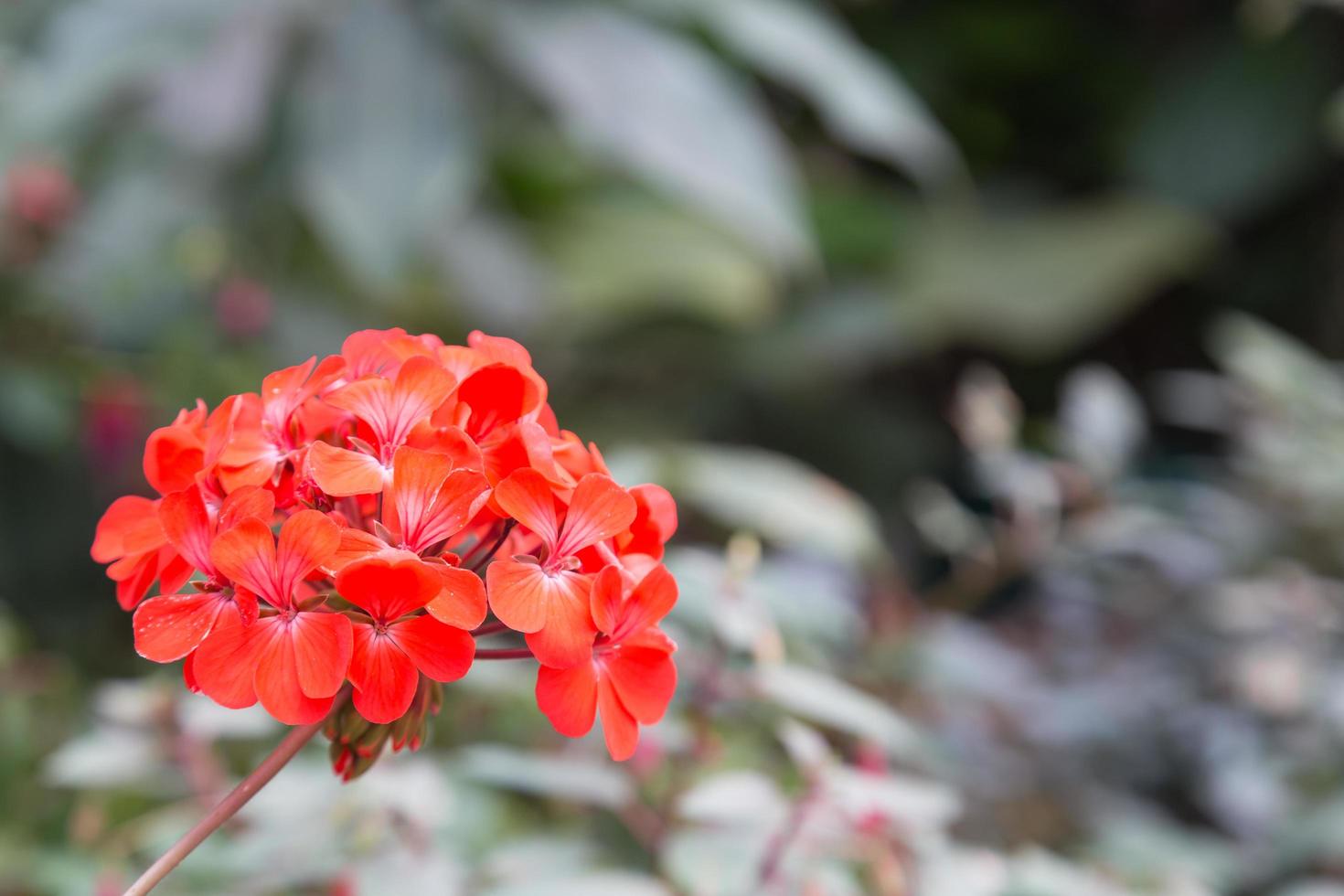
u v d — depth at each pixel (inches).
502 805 42.7
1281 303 160.4
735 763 42.6
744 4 70.1
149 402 74.6
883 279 154.9
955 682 52.6
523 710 45.5
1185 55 160.4
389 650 27.2
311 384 28.6
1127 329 165.2
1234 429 77.3
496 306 94.7
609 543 28.6
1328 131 141.9
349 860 33.9
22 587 83.4
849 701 34.3
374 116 62.5
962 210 160.9
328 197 61.4
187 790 39.5
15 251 73.1
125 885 37.3
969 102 168.2
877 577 60.1
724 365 150.1
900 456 156.7
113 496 80.5
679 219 130.1
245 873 35.9
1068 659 67.0
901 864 34.9
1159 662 66.7
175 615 27.6
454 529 27.5
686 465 48.7
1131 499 64.7
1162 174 157.3
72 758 36.1
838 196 154.6
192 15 66.9
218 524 27.7
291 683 27.1
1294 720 62.0
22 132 69.4
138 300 74.5
